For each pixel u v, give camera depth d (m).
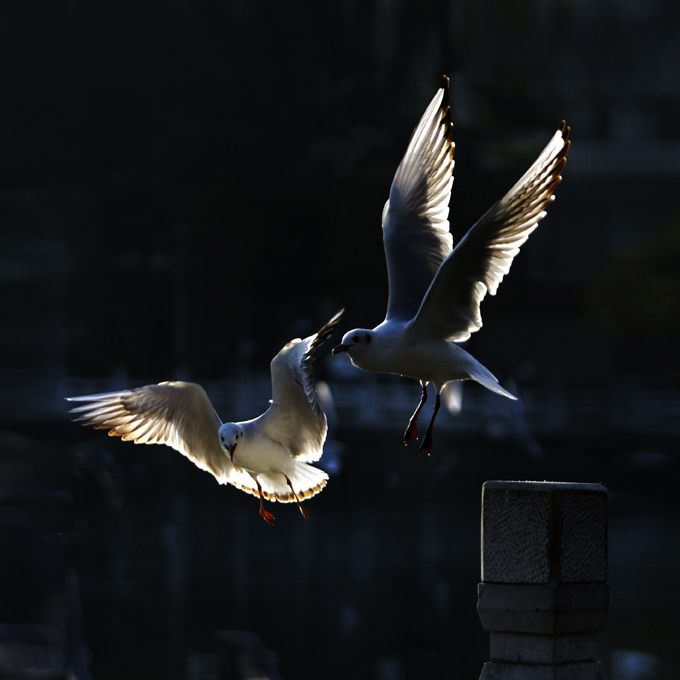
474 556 21.62
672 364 45.25
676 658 14.34
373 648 14.70
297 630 15.84
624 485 29.98
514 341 46.72
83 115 41.59
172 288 44.59
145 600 17.62
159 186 41.75
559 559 5.69
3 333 46.41
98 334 45.03
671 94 52.66
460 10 42.97
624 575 19.41
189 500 28.78
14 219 46.94
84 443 27.36
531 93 44.69
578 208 50.19
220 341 43.81
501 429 31.81
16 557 21.27
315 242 40.88
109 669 14.04
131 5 41.03
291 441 7.84
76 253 46.19
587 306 41.47
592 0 53.78
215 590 18.25
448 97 8.27
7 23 40.94
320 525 25.56
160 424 8.03
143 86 41.47
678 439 32.59
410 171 8.53
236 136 40.94
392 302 8.31
